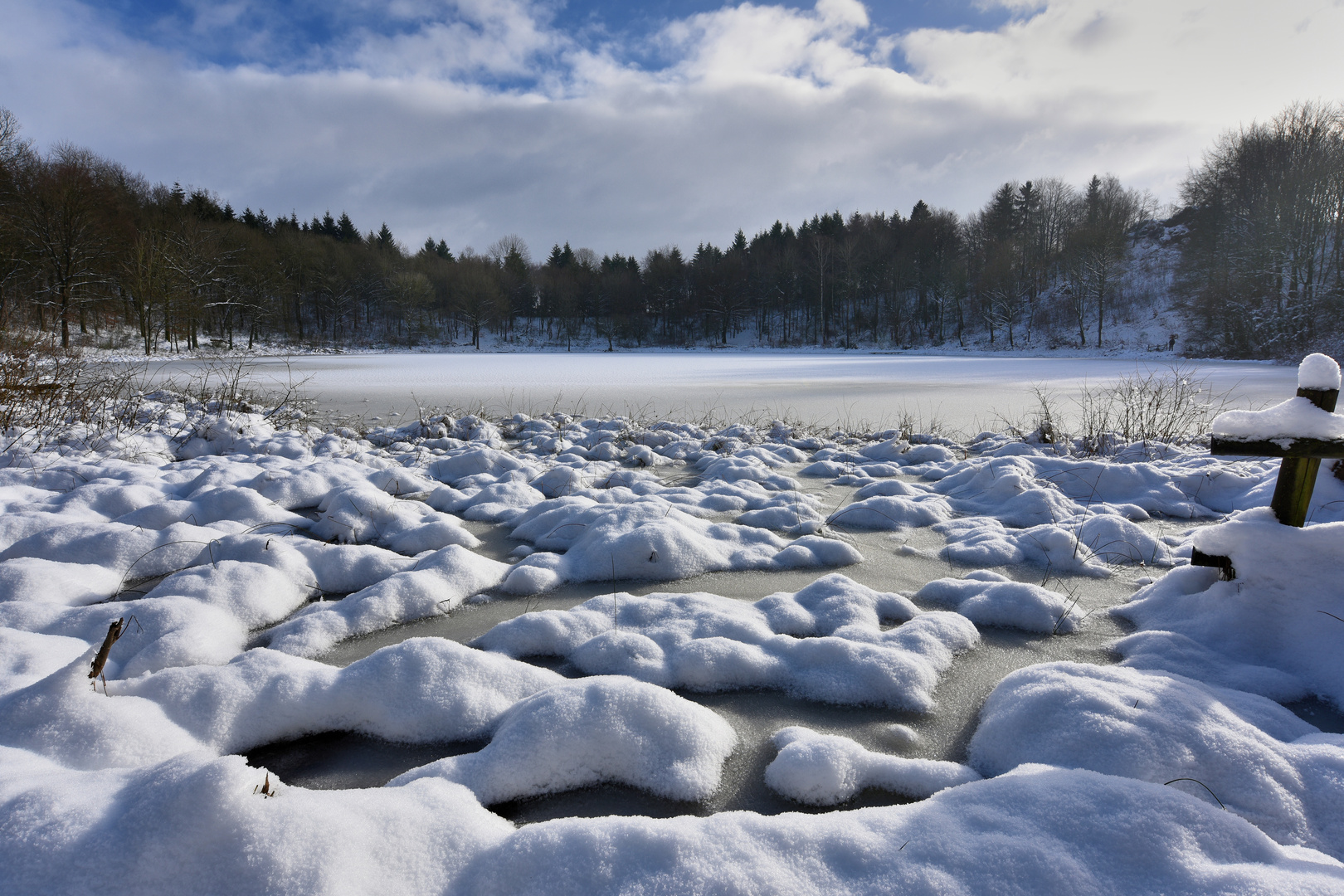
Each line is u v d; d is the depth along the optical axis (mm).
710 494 4988
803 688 2330
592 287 74625
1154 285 51156
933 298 60156
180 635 2447
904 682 2291
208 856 1257
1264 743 1774
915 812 1491
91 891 1194
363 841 1346
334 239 73938
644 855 1352
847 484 5734
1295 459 2654
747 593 3262
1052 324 51844
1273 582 2582
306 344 54938
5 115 31656
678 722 1901
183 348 38844
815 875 1308
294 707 2066
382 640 2727
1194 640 2604
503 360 40250
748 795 1780
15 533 3621
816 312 68000
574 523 4008
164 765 1468
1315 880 1236
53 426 6586
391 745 2033
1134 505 4664
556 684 2098
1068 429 9023
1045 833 1392
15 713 1816
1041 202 63625
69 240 31547
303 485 4750
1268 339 32750
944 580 3250
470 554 3469
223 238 47469
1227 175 40875
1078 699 1936
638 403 13250
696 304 71062
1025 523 4398
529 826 1432
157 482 4953
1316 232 34938
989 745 1948
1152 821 1389
